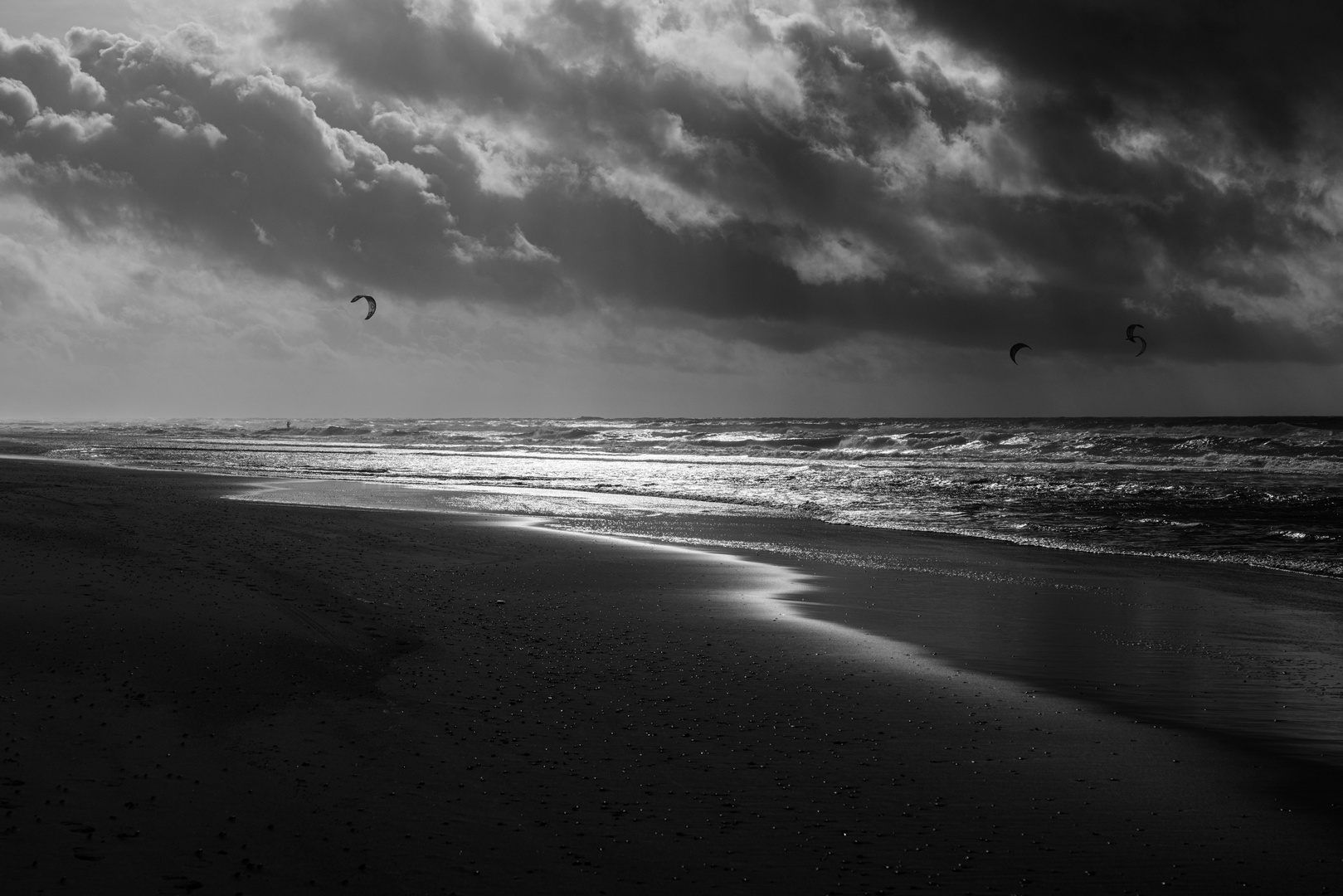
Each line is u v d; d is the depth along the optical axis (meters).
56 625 10.09
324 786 6.50
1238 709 8.90
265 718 7.84
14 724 7.33
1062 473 43.16
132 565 13.96
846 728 8.13
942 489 35.34
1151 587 15.60
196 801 6.15
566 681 9.33
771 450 68.81
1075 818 6.37
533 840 5.82
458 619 11.93
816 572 16.89
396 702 8.44
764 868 5.55
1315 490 33.44
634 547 19.70
